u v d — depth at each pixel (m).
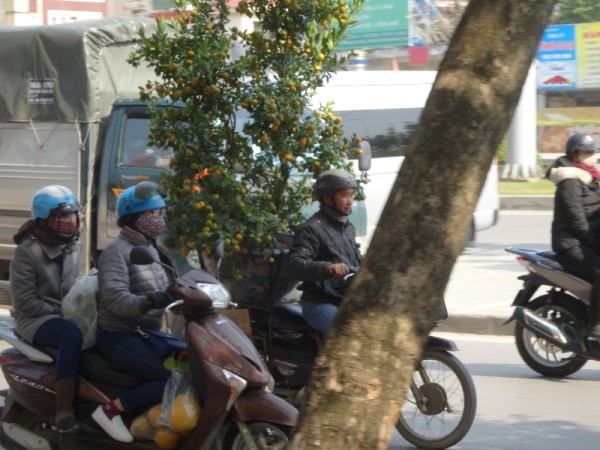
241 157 10.93
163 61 10.86
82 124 17.41
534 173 41.09
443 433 10.52
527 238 28.22
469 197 4.54
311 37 11.14
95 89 17.39
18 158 18.03
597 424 11.48
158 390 8.43
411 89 22.41
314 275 9.63
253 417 8.05
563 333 13.11
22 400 8.99
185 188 10.64
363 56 44.56
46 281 9.05
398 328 4.48
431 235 4.48
